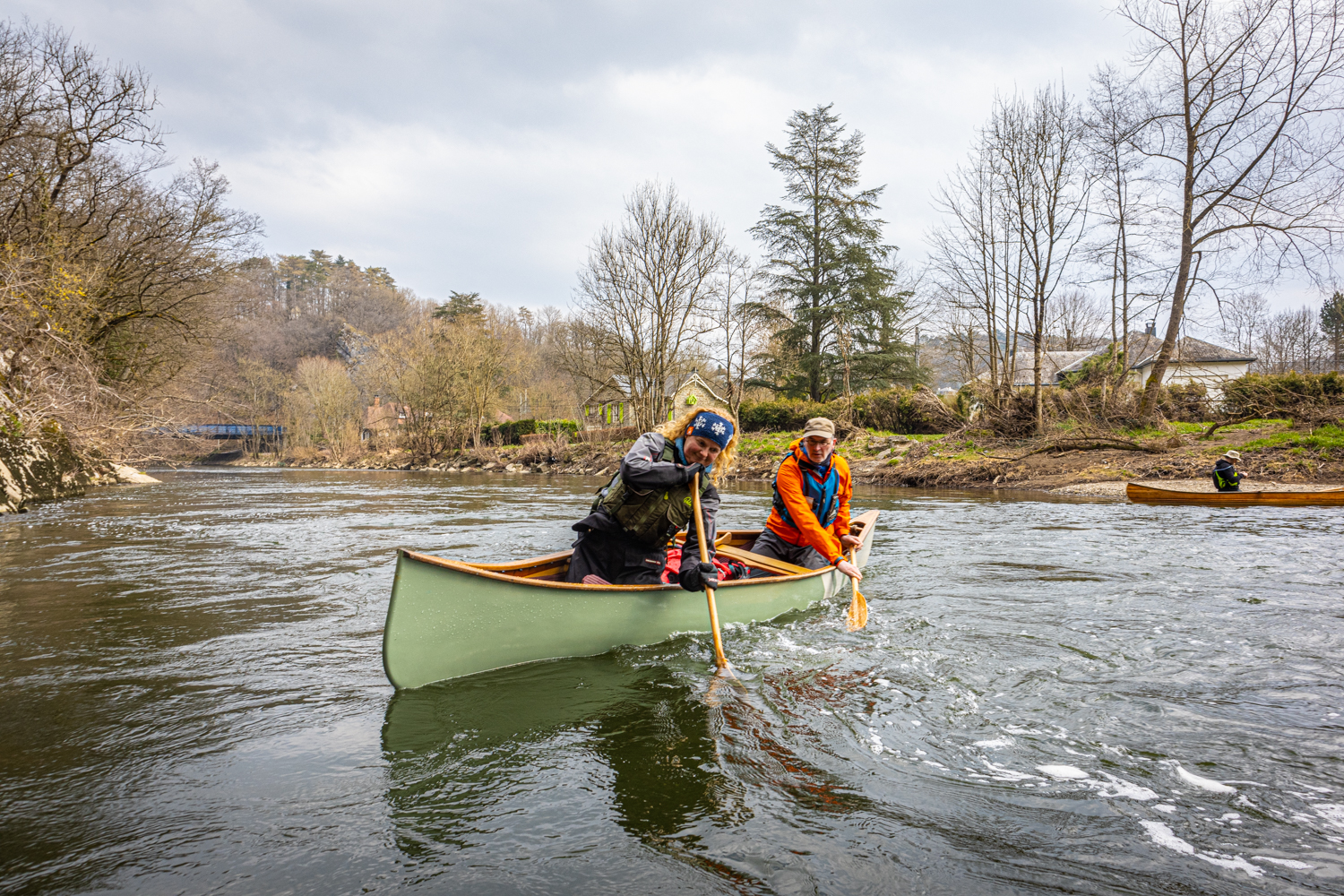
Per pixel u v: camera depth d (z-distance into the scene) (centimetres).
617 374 3222
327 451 5153
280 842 202
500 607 329
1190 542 761
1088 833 205
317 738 271
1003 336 2250
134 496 1524
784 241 3700
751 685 325
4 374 1283
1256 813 215
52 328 1398
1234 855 193
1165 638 396
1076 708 296
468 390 4119
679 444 390
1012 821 212
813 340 3669
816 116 3616
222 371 2939
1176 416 2155
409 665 310
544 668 345
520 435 4275
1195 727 277
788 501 470
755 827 209
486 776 242
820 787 233
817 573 471
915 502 1291
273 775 242
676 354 2970
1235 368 3991
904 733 272
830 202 3612
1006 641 392
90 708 300
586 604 355
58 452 1485
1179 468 1523
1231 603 479
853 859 193
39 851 196
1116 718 285
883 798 225
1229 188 1900
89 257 1794
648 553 401
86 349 1599
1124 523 938
